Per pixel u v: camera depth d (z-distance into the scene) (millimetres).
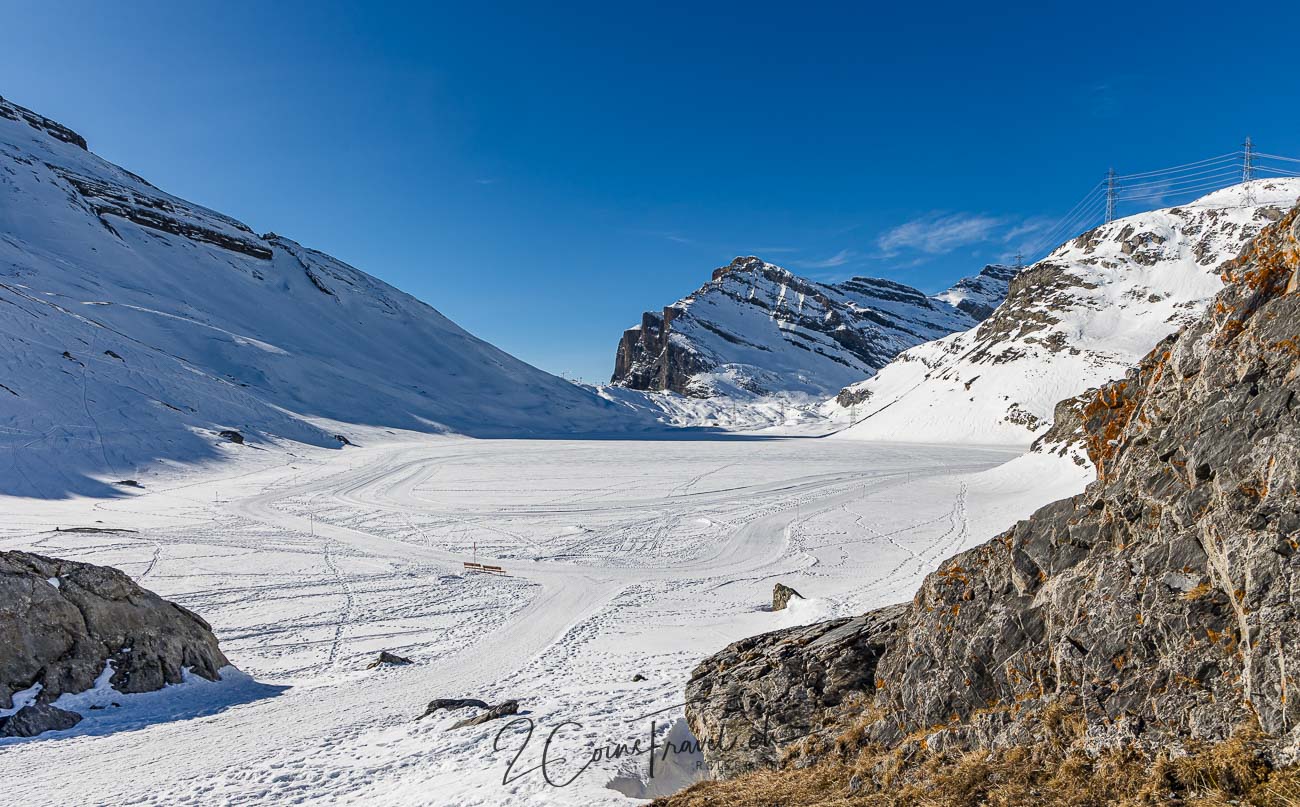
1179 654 6887
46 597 23562
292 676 28156
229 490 84125
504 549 56594
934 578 10844
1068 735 7449
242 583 44688
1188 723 6480
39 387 102000
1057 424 78250
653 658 26859
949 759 8484
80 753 18531
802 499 78375
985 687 8914
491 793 12219
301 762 16641
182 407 115562
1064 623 8312
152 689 24234
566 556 54094
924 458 115625
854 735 10336
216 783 15641
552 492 86250
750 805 9297
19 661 22125
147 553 51562
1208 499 7484
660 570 49250
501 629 35062
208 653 26812
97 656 23844
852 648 12719
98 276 178750
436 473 101875
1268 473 6887
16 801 15539
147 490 81688
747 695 13094
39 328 120375
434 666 28547
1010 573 9562
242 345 166750
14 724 20219
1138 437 9133
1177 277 154250
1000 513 63156
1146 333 142875
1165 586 7410
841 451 127312
